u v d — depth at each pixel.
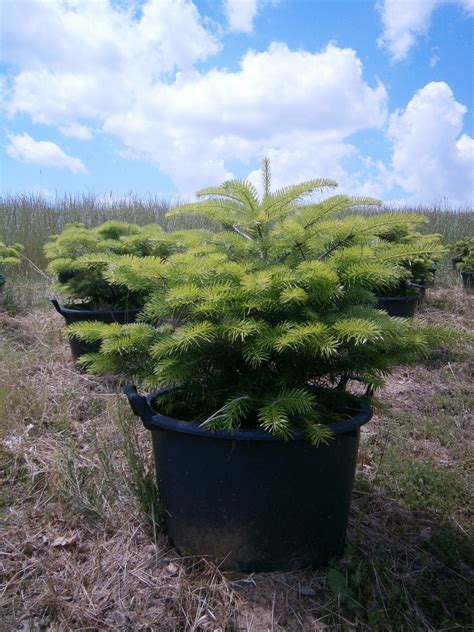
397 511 2.27
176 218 9.84
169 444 1.80
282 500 1.72
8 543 1.97
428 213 12.57
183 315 1.82
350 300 1.84
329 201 1.78
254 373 1.81
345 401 1.99
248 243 1.87
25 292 6.00
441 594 1.81
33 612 1.68
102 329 1.87
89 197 10.82
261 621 1.65
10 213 9.19
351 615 1.70
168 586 1.76
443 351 4.45
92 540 2.01
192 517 1.80
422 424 3.14
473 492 2.45
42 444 2.69
